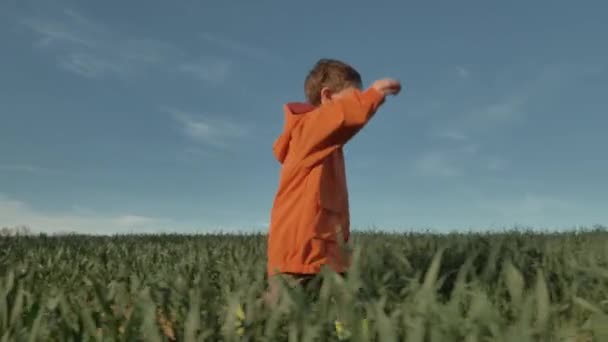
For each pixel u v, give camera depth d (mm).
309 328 1893
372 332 1896
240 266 4742
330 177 3676
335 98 3982
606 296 2803
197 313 2082
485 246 5000
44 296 3205
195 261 5520
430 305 1913
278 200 3629
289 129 3686
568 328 1845
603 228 9773
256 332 2104
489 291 2695
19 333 2205
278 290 2379
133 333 2141
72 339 2242
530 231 9219
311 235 3457
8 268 5113
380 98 3420
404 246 6172
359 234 9203
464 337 1753
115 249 7980
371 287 2457
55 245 8789
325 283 2141
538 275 1837
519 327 1701
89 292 3664
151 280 3781
